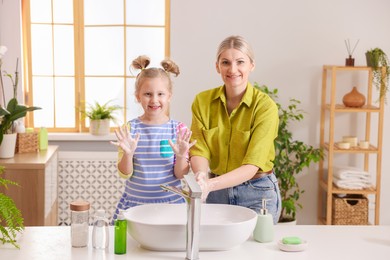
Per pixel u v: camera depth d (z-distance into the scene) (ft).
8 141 13.64
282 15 16.10
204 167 9.36
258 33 16.12
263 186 9.50
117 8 16.37
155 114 9.28
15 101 13.69
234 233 6.98
